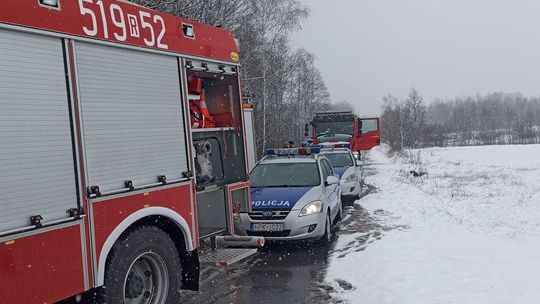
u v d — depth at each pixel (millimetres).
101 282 4051
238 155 6668
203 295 6336
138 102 4648
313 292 6402
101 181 4121
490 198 16125
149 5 11305
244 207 6707
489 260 7039
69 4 3969
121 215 4297
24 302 3416
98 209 4062
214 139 6277
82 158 3951
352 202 14484
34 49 3631
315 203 8914
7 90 3395
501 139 76500
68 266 3758
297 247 9062
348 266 7508
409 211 12508
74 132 3898
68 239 3770
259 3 28828
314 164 10398
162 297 4914
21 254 3402
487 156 41438
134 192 4453
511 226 11297
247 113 11008
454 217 11867
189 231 5203
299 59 45531
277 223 8641
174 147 5094
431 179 23266
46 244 3586
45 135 3648
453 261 7070
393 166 31344
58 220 3691
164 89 5039
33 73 3602
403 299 5621
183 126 5262
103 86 4246
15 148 3410
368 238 9492
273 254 8570
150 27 4895
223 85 6617
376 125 27078
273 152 11227
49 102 3711
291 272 7402
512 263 6844
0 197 3283
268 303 5992
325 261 8039
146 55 4816
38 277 3516
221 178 6352
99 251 4043
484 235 9359
